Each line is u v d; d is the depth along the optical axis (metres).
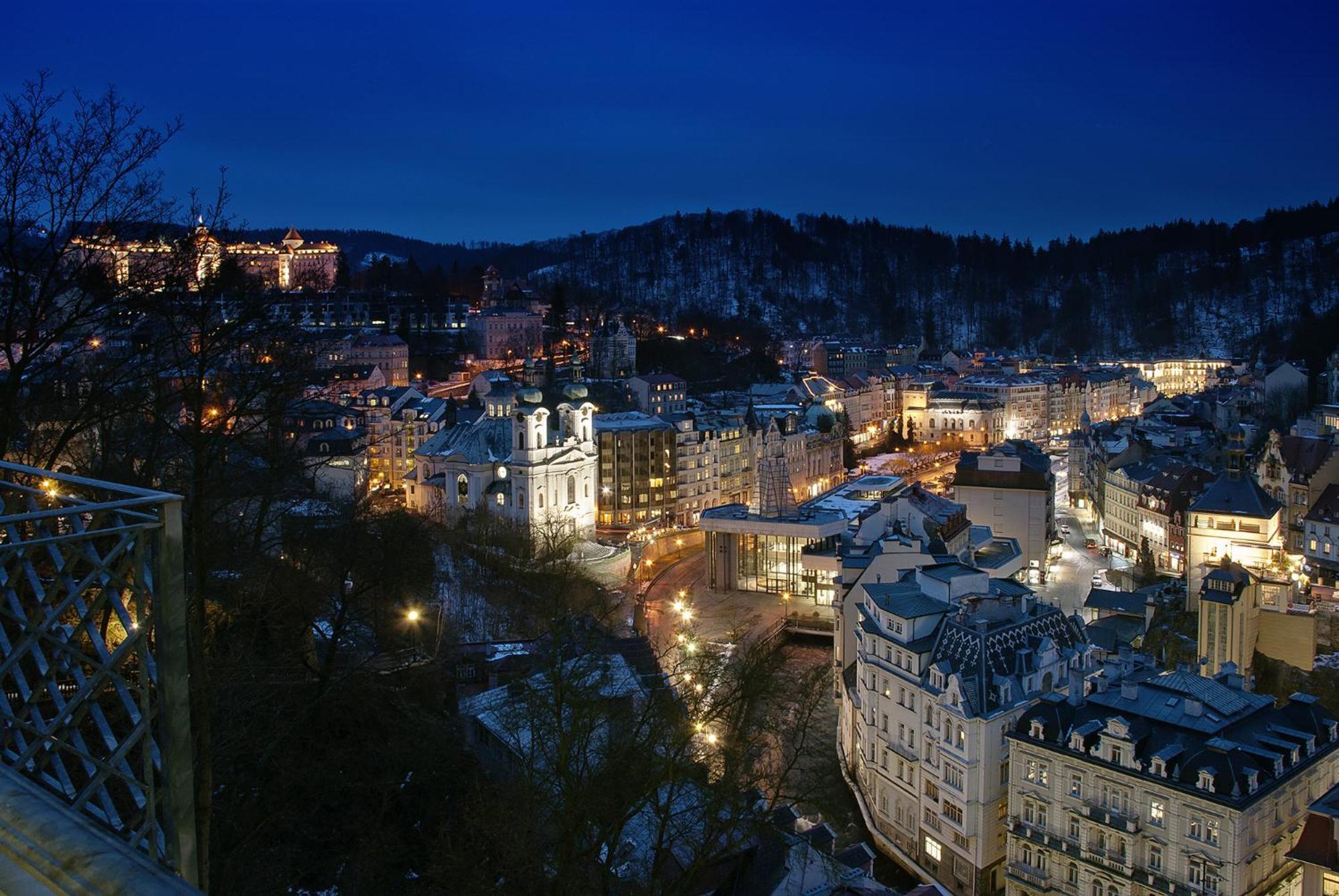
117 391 56.28
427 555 113.88
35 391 51.22
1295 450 181.38
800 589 174.12
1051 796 79.12
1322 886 61.72
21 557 17.59
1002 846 85.94
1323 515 163.50
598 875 58.47
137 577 16.88
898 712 95.00
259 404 58.94
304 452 84.69
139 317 50.78
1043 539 187.88
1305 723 76.25
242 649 62.31
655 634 153.25
